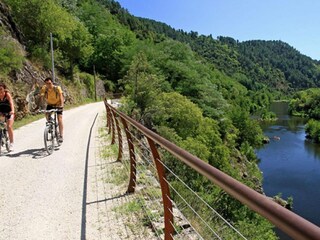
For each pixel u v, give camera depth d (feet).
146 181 17.28
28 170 19.79
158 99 114.01
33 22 115.34
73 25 131.44
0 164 21.11
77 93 127.13
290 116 384.27
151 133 8.89
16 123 44.62
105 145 28.76
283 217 2.71
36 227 12.26
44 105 25.54
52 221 12.76
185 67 163.84
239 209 41.22
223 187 4.17
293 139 229.25
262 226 43.57
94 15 259.19
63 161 22.12
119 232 11.81
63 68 129.59
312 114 360.69
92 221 12.74
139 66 118.32
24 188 16.53
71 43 132.87
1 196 15.40
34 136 33.65
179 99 116.88
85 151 25.80
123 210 13.67
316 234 2.27
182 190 22.70
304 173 141.59
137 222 12.57
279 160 167.63
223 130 157.28
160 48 197.26
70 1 221.05
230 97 284.20
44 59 97.60
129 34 246.47
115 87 204.33
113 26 264.11
